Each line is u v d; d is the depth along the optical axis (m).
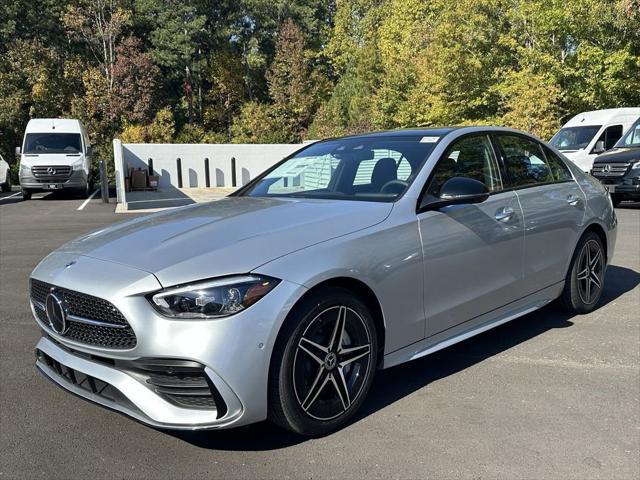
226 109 52.03
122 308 2.68
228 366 2.62
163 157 24.50
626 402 3.38
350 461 2.81
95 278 2.84
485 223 3.86
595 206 5.01
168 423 2.67
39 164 19.38
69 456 2.92
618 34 23.61
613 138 16.06
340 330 3.03
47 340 3.27
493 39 27.81
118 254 3.02
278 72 50.19
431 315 3.51
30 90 38.72
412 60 38.19
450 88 29.50
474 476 2.65
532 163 4.65
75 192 22.91
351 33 58.41
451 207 3.68
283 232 3.03
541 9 24.97
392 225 3.33
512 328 4.76
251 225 3.17
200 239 3.02
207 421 2.66
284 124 49.84
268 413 2.83
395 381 3.77
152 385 2.74
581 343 4.37
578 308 4.97
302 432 2.95
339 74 58.22
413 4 46.09
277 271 2.79
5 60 37.97
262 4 53.47
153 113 44.19
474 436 3.02
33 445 3.04
